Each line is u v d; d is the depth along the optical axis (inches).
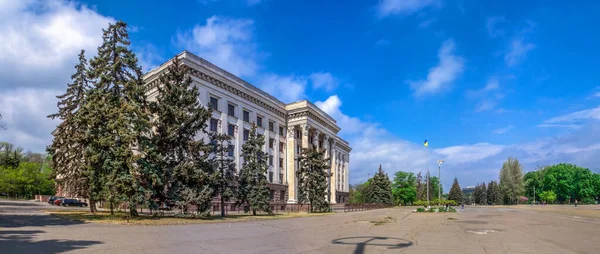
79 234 608.7
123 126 981.2
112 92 1141.1
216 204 1706.4
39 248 452.4
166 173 1079.6
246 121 2185.0
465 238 652.7
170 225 874.8
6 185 2746.1
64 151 1312.7
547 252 487.5
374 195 3890.3
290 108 2650.1
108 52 1159.6
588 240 636.7
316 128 2812.5
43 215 1064.8
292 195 2504.9
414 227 917.2
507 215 1669.5
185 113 1116.5
